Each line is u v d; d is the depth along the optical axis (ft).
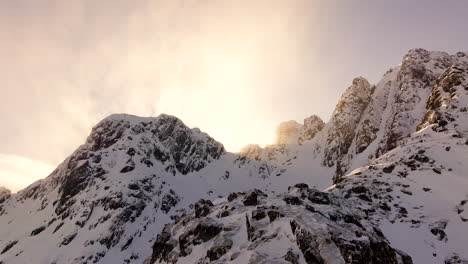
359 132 568.82
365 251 87.30
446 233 143.54
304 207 117.91
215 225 119.34
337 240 89.30
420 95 425.69
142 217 400.06
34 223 433.48
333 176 588.50
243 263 93.50
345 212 122.31
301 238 93.66
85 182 463.83
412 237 143.95
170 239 133.59
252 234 106.63
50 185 522.88
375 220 156.66
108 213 388.78
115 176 460.96
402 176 199.41
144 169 498.69
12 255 364.38
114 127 592.19
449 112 260.01
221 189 598.34
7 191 554.87
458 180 174.50
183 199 488.44
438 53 490.08
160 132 655.76
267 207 118.42
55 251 348.18
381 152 416.87
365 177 210.59
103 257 333.21
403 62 522.06
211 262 103.86
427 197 172.14
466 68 316.60
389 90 587.27
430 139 235.20
